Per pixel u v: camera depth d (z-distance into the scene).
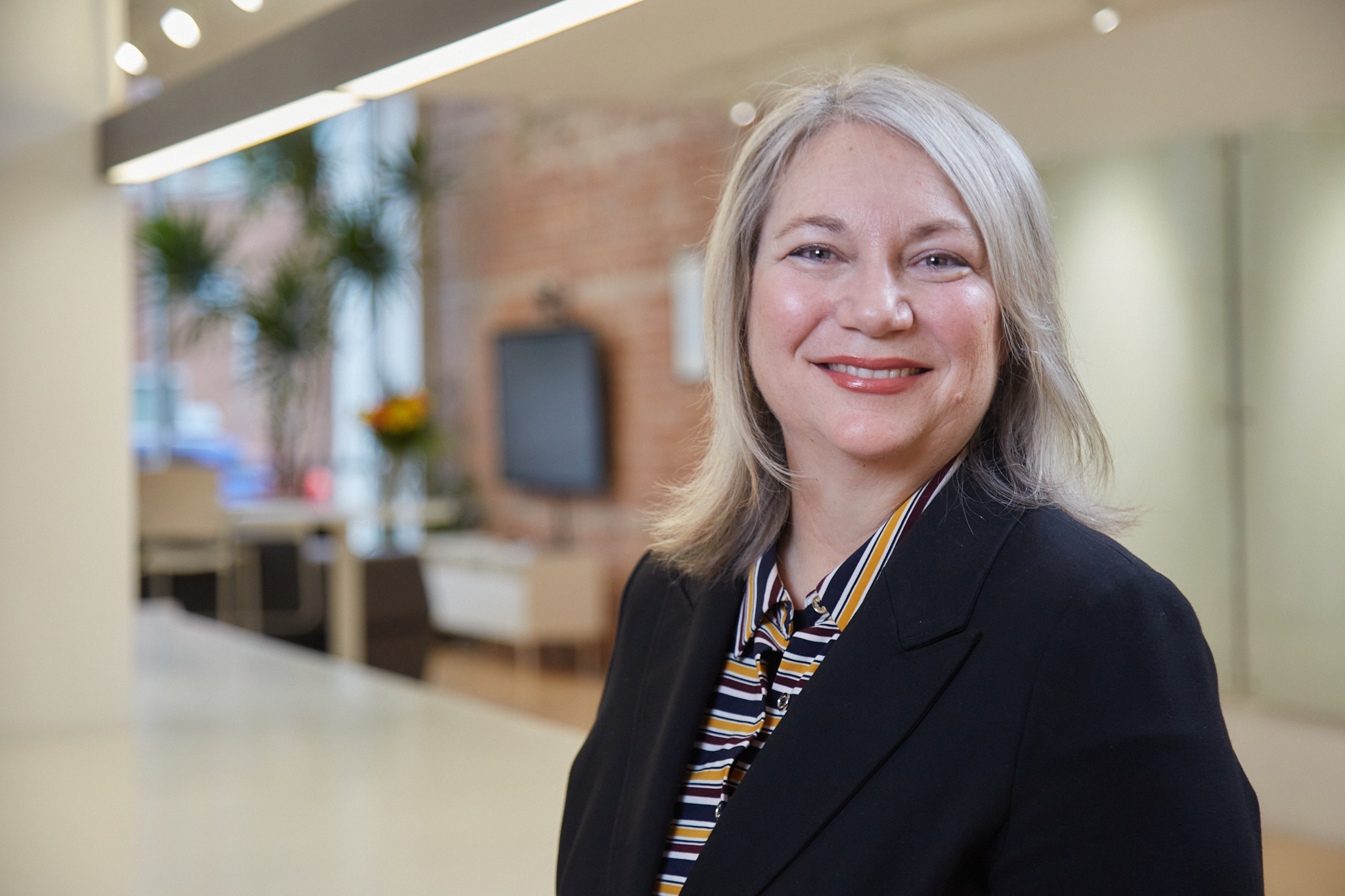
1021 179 0.96
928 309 0.94
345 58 2.21
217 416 10.33
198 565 5.97
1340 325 3.94
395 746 3.12
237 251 10.15
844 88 0.98
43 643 3.24
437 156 9.30
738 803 0.93
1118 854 0.79
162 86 2.91
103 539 3.31
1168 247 4.40
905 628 0.91
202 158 3.01
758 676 1.02
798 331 0.97
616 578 7.70
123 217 3.33
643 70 4.62
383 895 2.10
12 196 3.20
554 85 4.80
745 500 1.10
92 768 2.93
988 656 0.87
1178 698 0.82
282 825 2.49
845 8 4.03
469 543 8.31
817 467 1.01
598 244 7.76
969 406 0.95
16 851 2.33
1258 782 4.24
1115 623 0.84
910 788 0.87
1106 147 4.57
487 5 1.84
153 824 2.50
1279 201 4.09
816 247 0.97
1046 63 4.74
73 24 3.25
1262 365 4.16
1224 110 4.23
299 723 3.35
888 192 0.94
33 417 3.23
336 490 10.08
